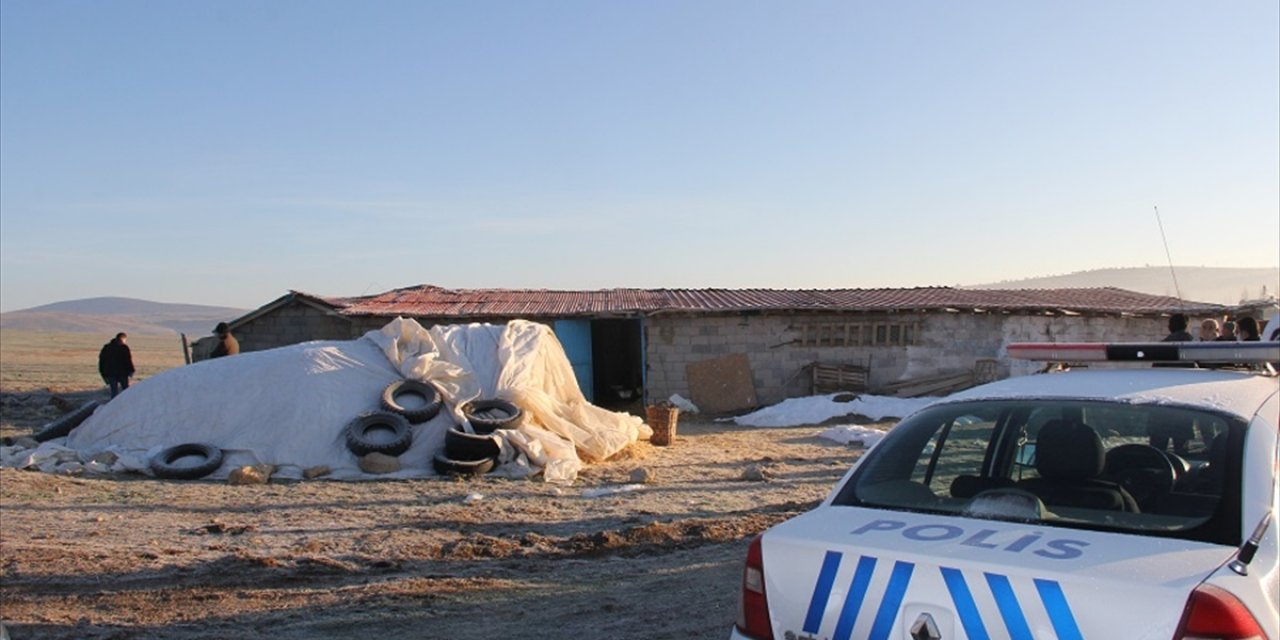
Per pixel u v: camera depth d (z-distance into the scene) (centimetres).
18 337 10981
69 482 1316
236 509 1165
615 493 1270
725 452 1705
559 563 868
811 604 360
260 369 1552
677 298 2748
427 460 1453
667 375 2456
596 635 651
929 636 333
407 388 1549
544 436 1458
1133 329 2589
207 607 731
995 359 2509
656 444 1794
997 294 2883
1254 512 357
